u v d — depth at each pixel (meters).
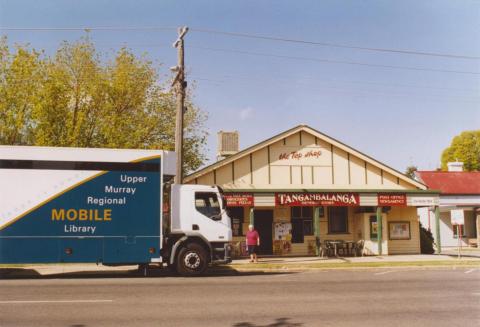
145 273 16.84
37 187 15.53
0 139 27.92
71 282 14.40
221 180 25.64
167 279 15.52
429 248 29.25
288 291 12.48
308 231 27.53
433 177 41.16
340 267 19.77
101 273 17.97
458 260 22.97
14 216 15.32
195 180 25.44
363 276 16.81
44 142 26.22
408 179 27.34
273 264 20.77
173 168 16.98
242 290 12.64
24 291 12.16
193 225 16.86
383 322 8.55
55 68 28.56
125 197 16.12
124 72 29.22
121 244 15.96
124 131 28.70
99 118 28.41
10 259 15.21
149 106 30.73
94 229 15.82
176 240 16.84
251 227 22.66
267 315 9.14
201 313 9.31
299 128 26.70
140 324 8.30
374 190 26.38
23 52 28.00
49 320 8.58
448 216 39.06
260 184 26.06
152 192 16.34
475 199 39.91
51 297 11.16
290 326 8.19
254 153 26.19
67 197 15.70
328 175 26.86
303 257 25.98
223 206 17.20
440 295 11.82
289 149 26.64
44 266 20.31
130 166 16.25
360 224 27.44
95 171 15.98
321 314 9.27
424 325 8.30
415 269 20.23
